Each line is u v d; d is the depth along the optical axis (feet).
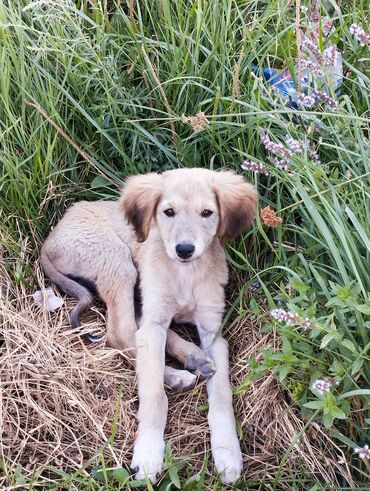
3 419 2.38
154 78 3.10
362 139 2.71
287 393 2.51
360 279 2.35
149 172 3.15
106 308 2.93
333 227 2.51
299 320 2.31
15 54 3.15
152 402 2.48
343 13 3.47
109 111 3.20
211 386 2.59
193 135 3.06
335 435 2.31
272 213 2.61
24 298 2.84
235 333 2.83
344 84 3.14
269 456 2.42
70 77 3.20
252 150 2.99
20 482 2.23
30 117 3.11
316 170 2.62
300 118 2.89
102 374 2.62
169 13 3.21
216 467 2.35
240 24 3.40
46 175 3.10
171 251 2.59
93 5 3.27
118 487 2.28
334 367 2.31
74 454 2.38
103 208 3.07
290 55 3.11
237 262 3.01
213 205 2.67
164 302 2.80
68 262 2.91
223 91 3.13
